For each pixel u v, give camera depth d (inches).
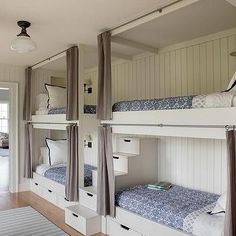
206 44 123.3
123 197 111.5
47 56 160.9
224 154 115.3
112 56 152.4
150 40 130.6
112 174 112.2
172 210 93.4
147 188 124.0
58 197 156.3
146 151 139.9
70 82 136.3
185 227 86.1
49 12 95.4
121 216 109.4
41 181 174.2
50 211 148.2
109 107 112.5
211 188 119.6
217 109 77.4
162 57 142.8
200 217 85.7
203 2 89.4
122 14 98.0
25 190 192.5
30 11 94.4
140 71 155.5
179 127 88.9
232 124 73.9
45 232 119.8
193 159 127.3
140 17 100.7
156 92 145.9
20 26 105.0
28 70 188.4
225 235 73.4
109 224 116.6
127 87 164.2
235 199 73.5
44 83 201.5
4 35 120.6
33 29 113.1
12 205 158.9
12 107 188.7
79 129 133.3
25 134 189.8
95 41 130.7
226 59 115.7
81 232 118.6
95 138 180.9
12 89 188.2
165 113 92.4
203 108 81.0
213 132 79.4
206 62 123.2
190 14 99.3
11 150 188.9
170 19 104.2
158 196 109.8
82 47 135.0
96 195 122.0
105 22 105.6
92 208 125.7
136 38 127.6
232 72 113.5
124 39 128.5
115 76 173.2
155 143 144.2
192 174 127.5
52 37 124.4
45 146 201.5
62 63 182.5
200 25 110.6
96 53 153.3
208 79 122.3
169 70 139.2
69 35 121.5
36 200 169.3
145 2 88.1
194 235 83.3
